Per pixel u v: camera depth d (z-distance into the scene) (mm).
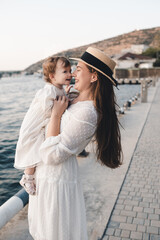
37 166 1737
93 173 4969
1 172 8461
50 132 1615
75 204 1746
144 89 16234
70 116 1633
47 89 1723
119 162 1997
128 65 88500
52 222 1654
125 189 4391
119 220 3422
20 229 3078
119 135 1914
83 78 1708
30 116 1687
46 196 1669
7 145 12062
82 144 1668
